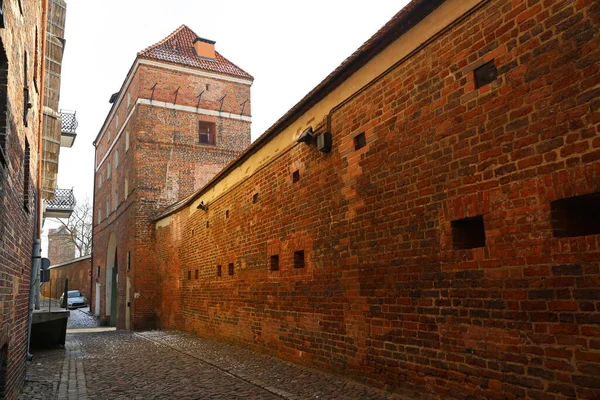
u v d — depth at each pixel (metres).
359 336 8.01
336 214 8.93
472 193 5.84
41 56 11.66
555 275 4.80
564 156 4.77
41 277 15.22
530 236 5.08
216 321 15.61
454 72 6.25
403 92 7.22
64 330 15.58
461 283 5.95
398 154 7.25
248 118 28.95
